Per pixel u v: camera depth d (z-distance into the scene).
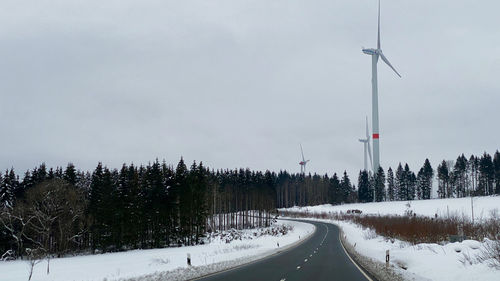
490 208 101.69
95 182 64.75
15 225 57.47
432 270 18.84
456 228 38.09
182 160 73.25
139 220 67.88
